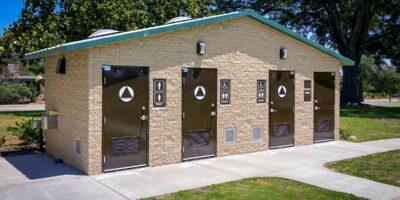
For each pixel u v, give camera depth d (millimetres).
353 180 8273
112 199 6848
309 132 12836
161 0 22828
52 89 10500
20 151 11336
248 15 10828
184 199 6805
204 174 8656
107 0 20578
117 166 8820
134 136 9039
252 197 6969
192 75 9961
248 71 11117
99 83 8492
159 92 9398
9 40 20250
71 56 9195
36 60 20547
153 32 9023
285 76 12062
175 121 9688
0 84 38656
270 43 11617
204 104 10227
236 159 10297
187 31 9812
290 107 12242
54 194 7121
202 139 10227
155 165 9391
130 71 8914
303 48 12492
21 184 7754
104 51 8531
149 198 6875
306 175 8680
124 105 8859
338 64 13648
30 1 21297
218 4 34219
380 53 37438
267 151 11484
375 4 32406
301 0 34938
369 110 29203
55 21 20156
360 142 13438
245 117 11117
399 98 51531
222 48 10516
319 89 13094
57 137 10180
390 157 10750
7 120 19984
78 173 8609
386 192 7430
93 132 8453
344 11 36156
